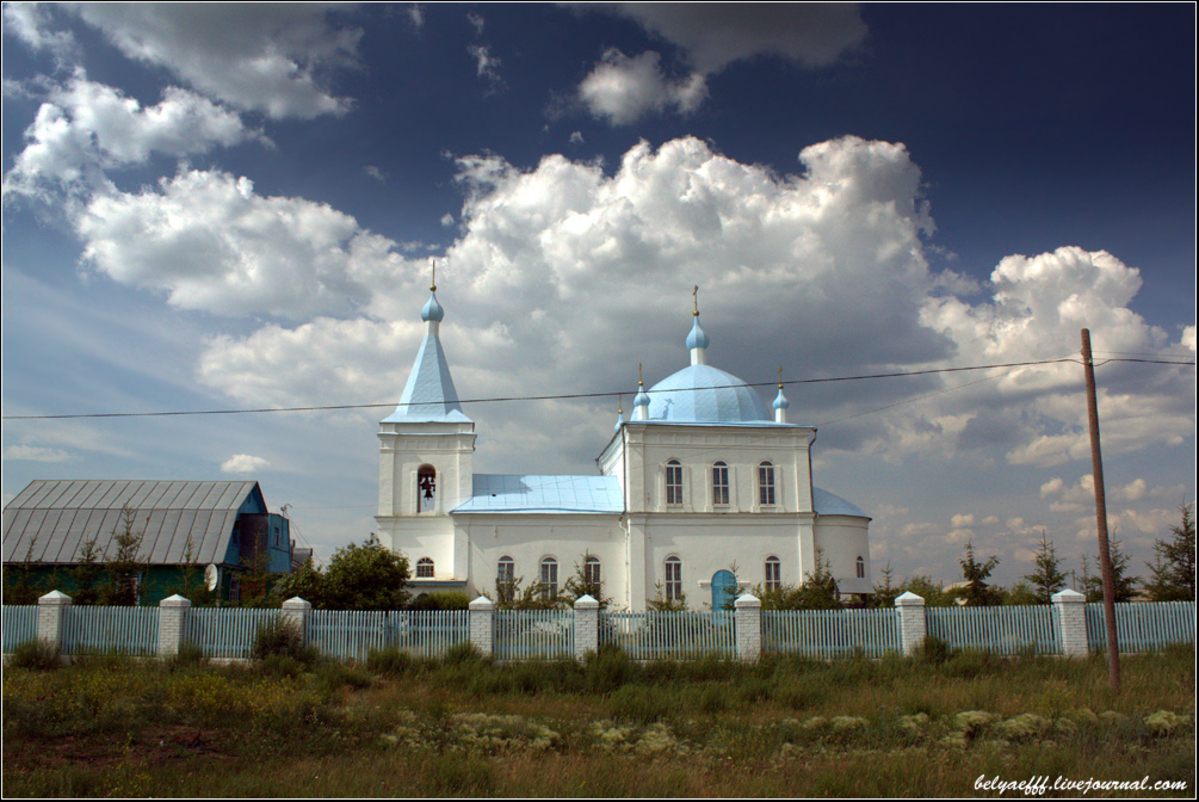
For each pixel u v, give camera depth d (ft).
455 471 142.92
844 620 83.66
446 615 84.64
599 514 137.69
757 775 42.47
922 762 43.21
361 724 52.37
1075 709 55.83
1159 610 85.30
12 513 123.65
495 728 53.11
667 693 66.59
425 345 151.74
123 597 99.30
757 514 139.23
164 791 37.35
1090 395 70.79
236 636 83.25
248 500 136.67
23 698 52.65
